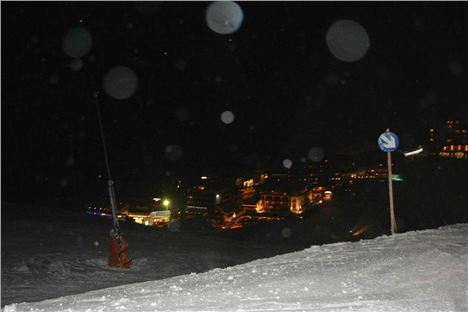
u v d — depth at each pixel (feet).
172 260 45.52
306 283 23.99
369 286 23.41
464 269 26.40
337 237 70.90
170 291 23.47
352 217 81.35
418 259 28.76
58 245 49.16
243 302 20.79
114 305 20.86
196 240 61.77
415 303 20.57
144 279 37.55
